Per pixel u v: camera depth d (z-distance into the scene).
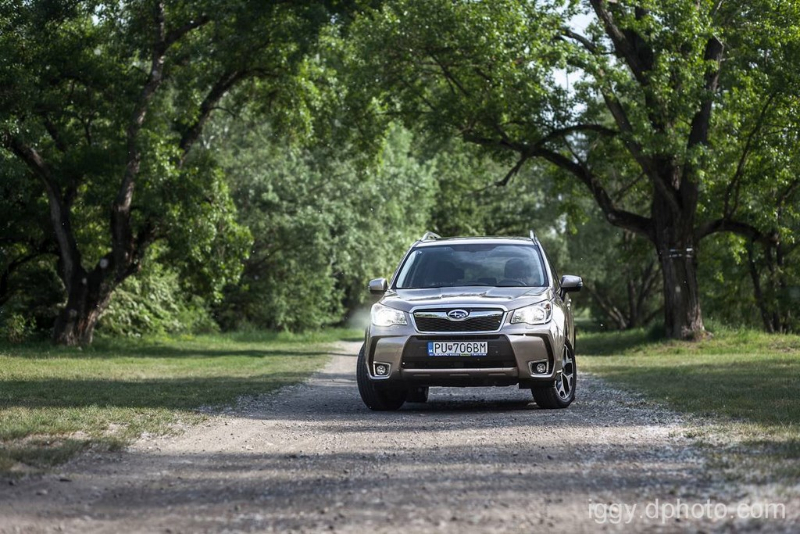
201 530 8.24
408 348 18.12
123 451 13.22
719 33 49.94
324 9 49.66
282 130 59.88
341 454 12.76
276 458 12.52
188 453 13.13
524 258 20.34
